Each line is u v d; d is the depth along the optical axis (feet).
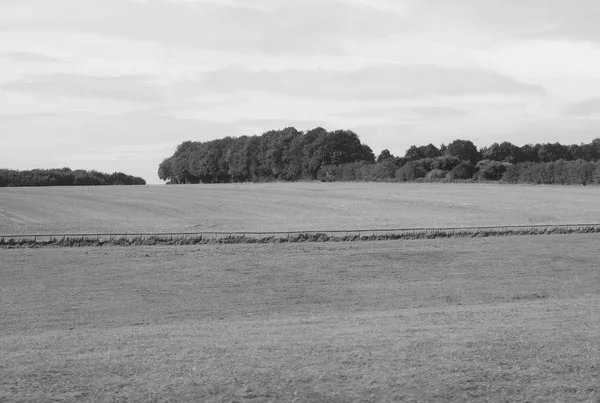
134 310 93.91
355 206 263.70
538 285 112.16
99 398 31.24
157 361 38.19
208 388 32.27
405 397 30.71
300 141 541.75
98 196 330.95
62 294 106.73
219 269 129.49
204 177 646.33
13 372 35.96
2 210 255.50
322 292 107.96
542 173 350.02
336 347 40.86
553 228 177.78
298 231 173.27
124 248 156.15
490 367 34.55
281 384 32.65
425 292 107.24
